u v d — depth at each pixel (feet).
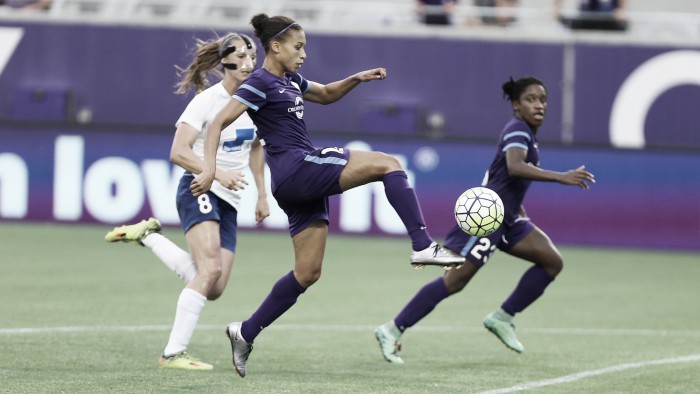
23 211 213.25
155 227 91.76
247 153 92.68
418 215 77.36
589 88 224.53
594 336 113.19
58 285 139.85
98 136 211.61
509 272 173.47
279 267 166.91
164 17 233.35
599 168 209.26
